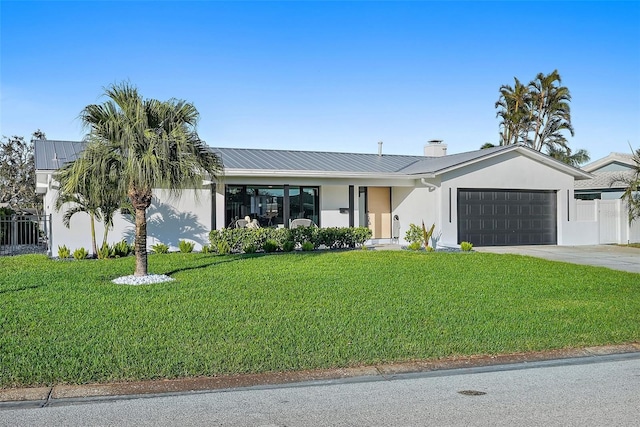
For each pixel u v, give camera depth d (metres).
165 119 11.31
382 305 9.09
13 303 8.98
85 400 5.36
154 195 17.78
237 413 5.04
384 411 5.09
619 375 6.21
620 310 9.04
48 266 13.60
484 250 19.89
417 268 13.33
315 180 20.12
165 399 5.40
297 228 18.69
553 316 8.57
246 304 9.02
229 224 19.86
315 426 4.74
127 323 7.73
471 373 6.26
